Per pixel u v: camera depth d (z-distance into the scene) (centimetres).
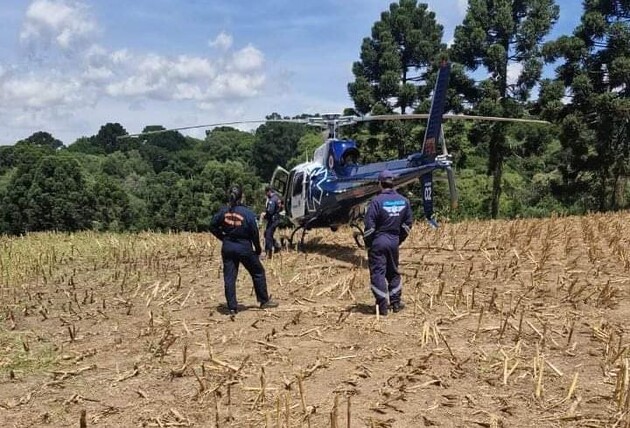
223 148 11088
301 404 518
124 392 571
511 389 546
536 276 977
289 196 1446
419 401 524
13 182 5725
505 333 704
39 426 505
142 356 675
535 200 3650
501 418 487
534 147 3475
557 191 3369
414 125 3797
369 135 3897
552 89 3117
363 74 3944
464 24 3444
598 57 3116
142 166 10188
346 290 935
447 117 1148
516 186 4219
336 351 663
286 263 1211
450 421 484
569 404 512
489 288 930
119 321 837
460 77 3400
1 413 533
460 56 3453
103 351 702
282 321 796
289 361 632
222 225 854
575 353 635
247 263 859
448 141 3553
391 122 3638
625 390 518
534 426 473
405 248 1338
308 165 1399
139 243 1647
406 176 1163
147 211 6188
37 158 5941
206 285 1057
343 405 520
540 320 746
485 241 1355
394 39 3903
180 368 622
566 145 3134
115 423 505
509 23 3338
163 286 1045
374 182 1172
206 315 849
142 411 526
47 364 661
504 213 3794
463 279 999
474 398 528
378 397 535
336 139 1342
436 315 789
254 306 891
